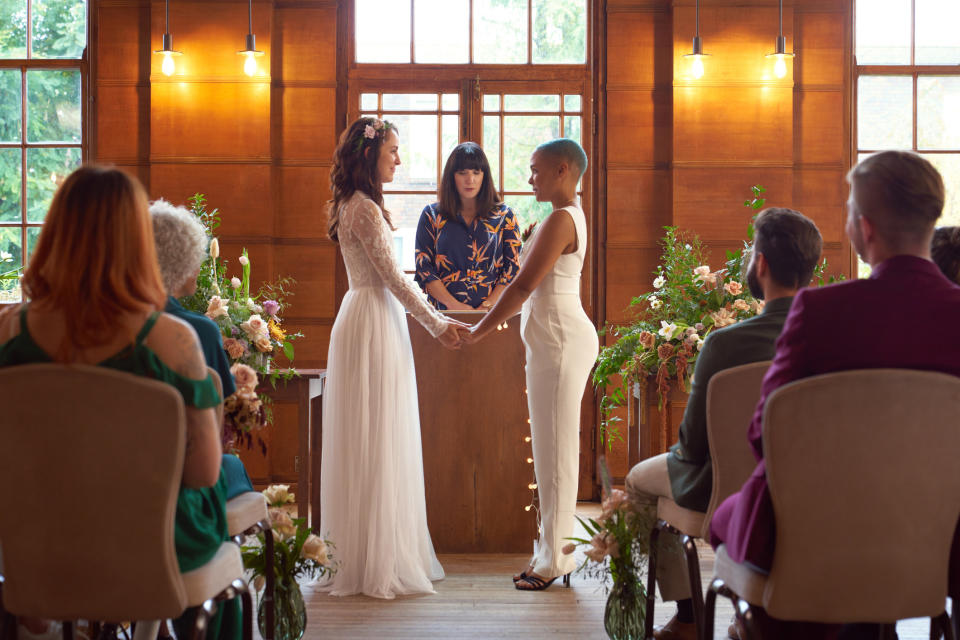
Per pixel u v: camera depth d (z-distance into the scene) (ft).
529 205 18.51
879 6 18.60
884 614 5.37
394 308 11.23
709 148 17.98
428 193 18.51
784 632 6.09
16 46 18.49
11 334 5.34
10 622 5.76
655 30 18.25
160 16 18.01
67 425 5.11
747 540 5.47
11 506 5.21
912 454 5.19
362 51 18.56
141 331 5.26
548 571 10.92
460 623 9.64
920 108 18.61
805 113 18.29
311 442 12.84
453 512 12.76
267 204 18.03
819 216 18.29
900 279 5.25
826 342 5.24
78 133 18.52
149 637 6.56
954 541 5.61
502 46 18.54
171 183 18.02
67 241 5.13
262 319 11.90
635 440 12.50
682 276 12.04
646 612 8.02
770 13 17.98
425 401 12.71
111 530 5.22
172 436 5.14
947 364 5.21
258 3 17.98
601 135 18.39
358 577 10.81
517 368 12.71
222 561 5.92
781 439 5.21
